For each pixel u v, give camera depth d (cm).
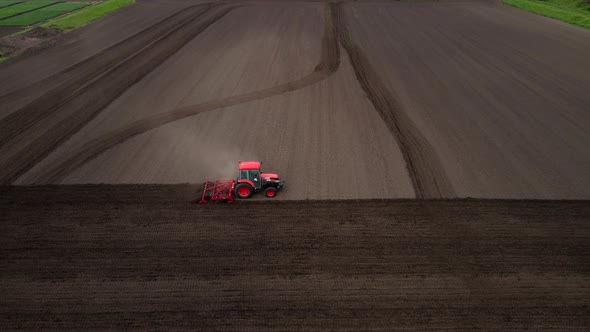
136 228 1647
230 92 3073
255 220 1702
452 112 2750
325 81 3291
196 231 1633
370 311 1275
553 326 1221
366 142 2362
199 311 1273
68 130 2505
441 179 2003
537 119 2662
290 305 1295
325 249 1537
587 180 1995
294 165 2128
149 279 1393
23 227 1648
